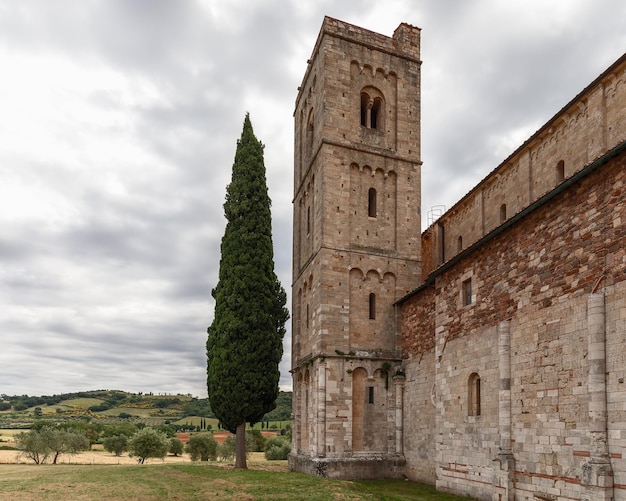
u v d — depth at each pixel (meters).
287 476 27.95
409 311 34.59
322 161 36.84
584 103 23.98
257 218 37.19
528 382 20.16
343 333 34.50
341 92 38.22
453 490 25.20
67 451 69.94
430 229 40.06
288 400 167.62
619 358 15.98
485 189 33.19
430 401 30.69
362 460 32.53
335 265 35.41
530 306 20.44
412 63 40.75
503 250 22.61
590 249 17.56
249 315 34.69
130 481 25.00
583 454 17.05
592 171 17.67
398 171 38.53
